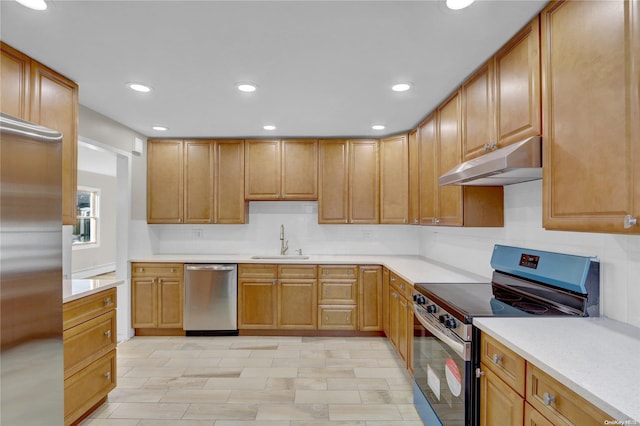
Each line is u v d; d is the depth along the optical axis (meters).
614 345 1.26
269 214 4.48
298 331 3.93
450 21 1.72
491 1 1.55
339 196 4.11
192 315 3.85
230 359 3.27
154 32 1.84
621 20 1.15
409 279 2.64
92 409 2.40
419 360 2.30
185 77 2.41
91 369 2.28
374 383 2.80
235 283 3.87
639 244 1.44
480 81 2.19
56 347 1.67
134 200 3.91
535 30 1.64
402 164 3.92
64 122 2.37
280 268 3.87
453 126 2.60
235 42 1.94
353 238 4.47
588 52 1.30
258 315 3.87
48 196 1.61
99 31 1.83
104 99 2.85
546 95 1.55
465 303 1.86
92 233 8.15
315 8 1.63
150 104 2.98
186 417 2.34
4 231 1.41
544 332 1.40
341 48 2.01
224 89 2.63
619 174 1.16
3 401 1.42
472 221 2.45
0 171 1.39
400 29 1.80
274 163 4.13
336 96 2.76
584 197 1.32
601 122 1.24
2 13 1.66
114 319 2.54
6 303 1.42
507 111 1.88
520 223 2.26
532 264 1.95
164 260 3.85
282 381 2.84
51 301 1.64
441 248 3.66
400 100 2.84
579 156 1.34
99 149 3.35
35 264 1.55
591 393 0.92
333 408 2.45
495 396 1.44
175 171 4.14
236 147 4.14
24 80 2.07
